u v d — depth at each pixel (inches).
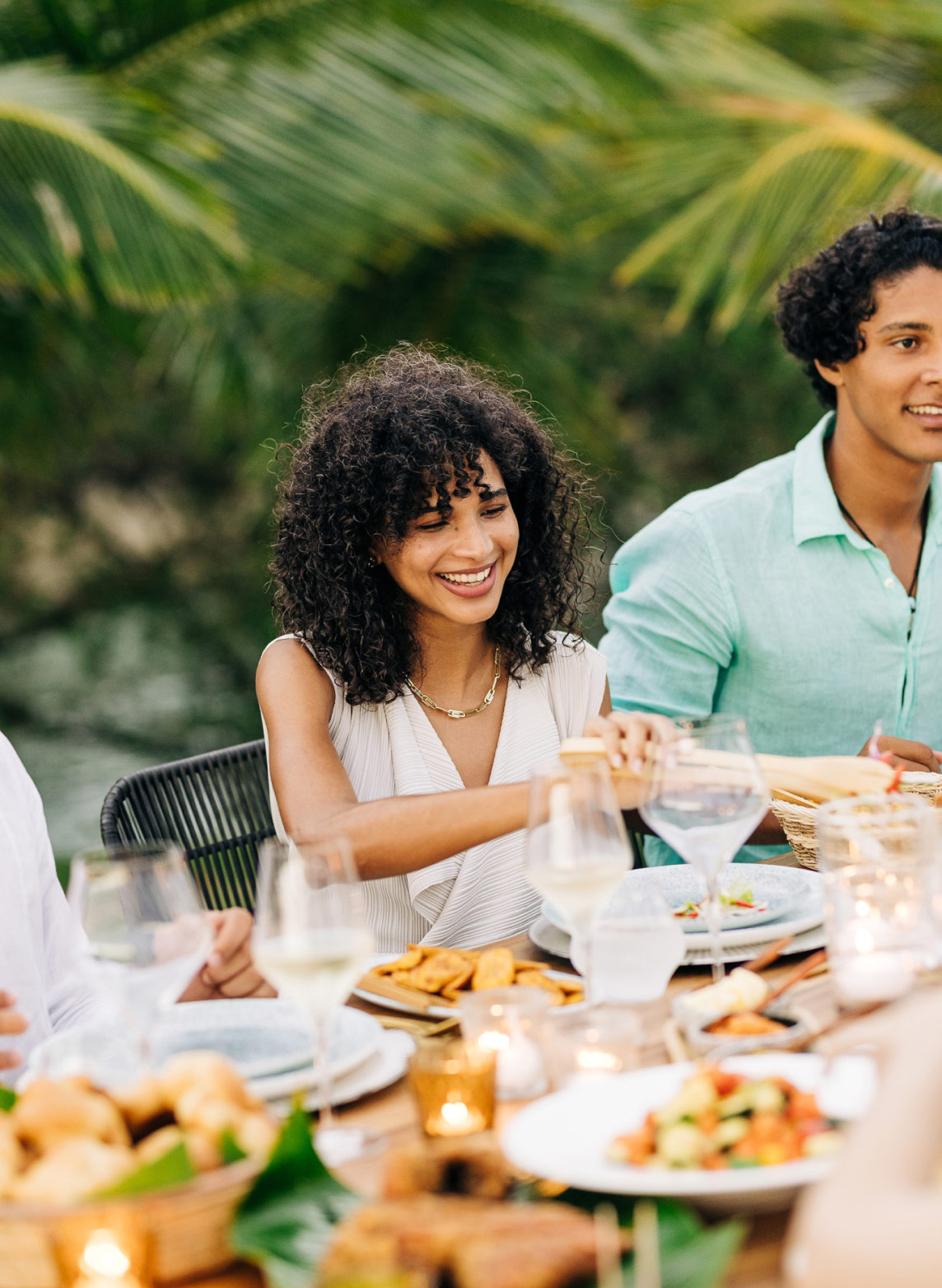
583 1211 32.9
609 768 63.3
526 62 210.5
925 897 43.1
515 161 222.8
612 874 46.6
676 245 220.2
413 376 82.0
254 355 265.1
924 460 94.6
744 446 305.1
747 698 101.4
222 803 87.4
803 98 213.3
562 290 266.8
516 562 82.9
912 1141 24.9
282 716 77.8
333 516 77.8
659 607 100.2
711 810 49.6
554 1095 37.3
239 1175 31.6
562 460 85.2
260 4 207.9
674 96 217.9
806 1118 34.3
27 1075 44.7
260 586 334.6
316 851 39.7
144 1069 40.2
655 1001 51.4
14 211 195.8
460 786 79.4
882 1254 22.7
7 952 60.8
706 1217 32.8
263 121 206.2
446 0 207.8
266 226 207.5
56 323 245.9
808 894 61.5
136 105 198.4
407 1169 32.5
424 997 51.9
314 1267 29.8
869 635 99.0
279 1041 47.2
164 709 332.5
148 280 201.3
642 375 298.7
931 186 205.0
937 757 78.9
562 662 86.0
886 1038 29.4
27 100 193.3
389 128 209.9
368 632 78.5
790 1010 44.3
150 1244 31.1
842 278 94.2
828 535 97.8
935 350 92.6
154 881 40.0
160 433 324.2
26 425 260.4
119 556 335.3
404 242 236.5
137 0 204.5
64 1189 31.4
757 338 291.3
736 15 225.9
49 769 321.7
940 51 236.2
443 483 75.9
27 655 334.3
